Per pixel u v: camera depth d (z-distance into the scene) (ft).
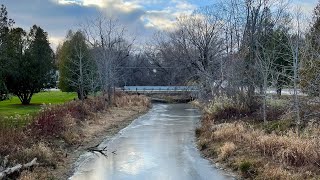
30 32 127.03
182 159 56.03
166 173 48.37
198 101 159.74
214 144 61.62
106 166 52.42
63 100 143.74
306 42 62.69
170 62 231.91
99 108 108.88
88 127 82.07
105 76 132.67
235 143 57.16
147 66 263.70
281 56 85.46
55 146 58.75
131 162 54.60
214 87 115.55
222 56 114.52
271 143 49.44
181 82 220.84
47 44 130.21
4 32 107.65
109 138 75.51
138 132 83.51
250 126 64.75
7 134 51.24
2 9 113.70
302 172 40.47
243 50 88.07
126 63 242.37
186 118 111.65
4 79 114.93
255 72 81.46
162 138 75.00
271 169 42.22
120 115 111.75
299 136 50.62
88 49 140.15
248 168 45.60
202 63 162.20
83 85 118.32
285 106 72.33
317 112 56.34
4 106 117.08
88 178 46.50
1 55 106.32
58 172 48.73
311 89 57.88
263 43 88.07
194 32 180.96
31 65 124.06
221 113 83.20
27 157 48.06
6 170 41.65
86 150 62.69
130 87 220.84
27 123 61.46
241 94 83.66
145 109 137.59
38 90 127.95
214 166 51.44
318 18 71.41
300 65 61.98
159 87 221.05
